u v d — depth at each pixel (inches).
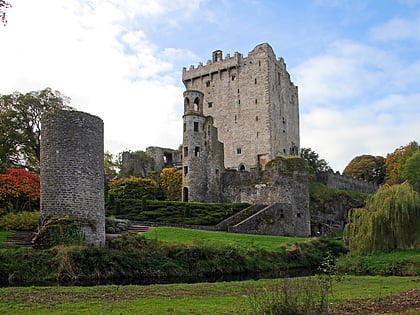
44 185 1240.2
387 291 901.2
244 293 879.7
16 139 2161.7
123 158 3122.5
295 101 3784.5
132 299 786.2
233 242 1573.6
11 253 1053.2
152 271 1210.0
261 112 3245.6
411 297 784.3
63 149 1238.3
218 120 3442.4
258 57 3329.2
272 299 591.2
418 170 2765.7
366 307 685.3
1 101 2224.4
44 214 1229.1
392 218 1514.5
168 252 1305.4
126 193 2529.5
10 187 1748.3
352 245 1595.7
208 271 1312.7
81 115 1277.1
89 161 1274.6
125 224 1738.4
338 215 2714.1
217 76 3501.5
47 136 1253.1
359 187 3427.7
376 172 4111.7
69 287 917.2
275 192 2241.6
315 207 2642.7
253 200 2351.1
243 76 3378.4
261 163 3181.6
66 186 1221.7
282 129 3422.7
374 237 1529.3
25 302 727.1
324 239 1793.8
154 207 2150.6
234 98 3393.2
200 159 2511.1
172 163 3412.9
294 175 2265.0
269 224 2078.0
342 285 1019.3
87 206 1249.4
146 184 2620.6
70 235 1170.0
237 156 3304.6
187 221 1993.1
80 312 647.8
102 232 1290.6
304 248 1665.8
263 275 1346.0
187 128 2539.4
